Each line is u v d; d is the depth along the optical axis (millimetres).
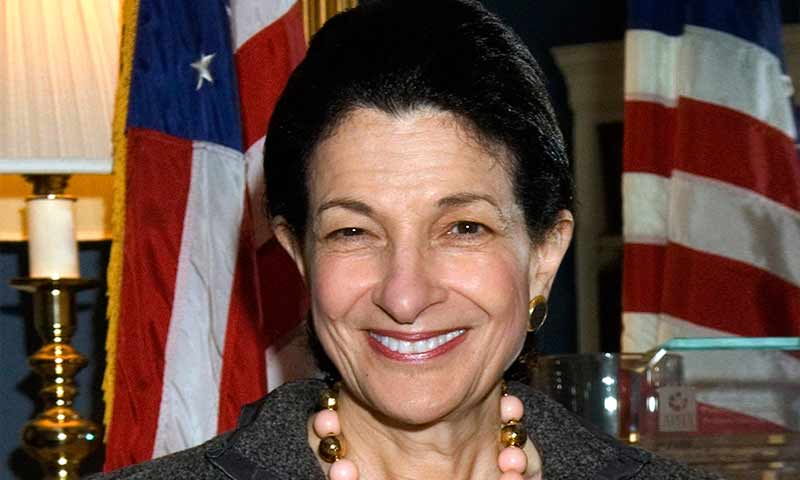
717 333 4812
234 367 4191
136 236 4156
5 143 4023
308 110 2426
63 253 4336
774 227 4844
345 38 2436
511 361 2564
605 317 8039
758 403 3244
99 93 4125
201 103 4230
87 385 5234
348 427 2643
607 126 8062
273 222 2602
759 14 4953
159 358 4152
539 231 2549
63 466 4254
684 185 4891
